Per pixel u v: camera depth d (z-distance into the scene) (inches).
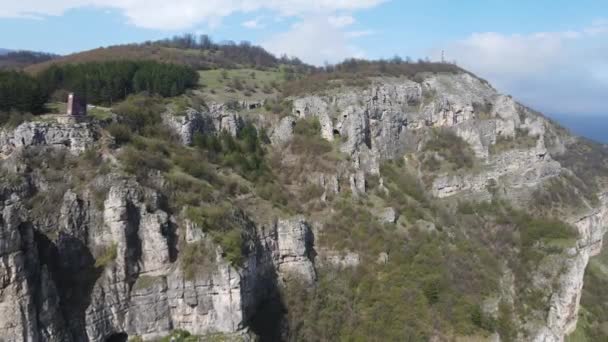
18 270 2268.7
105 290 2659.9
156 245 2810.0
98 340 2588.6
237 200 3531.0
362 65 6437.0
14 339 2250.2
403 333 3309.5
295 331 3225.9
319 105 4940.9
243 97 5118.1
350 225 3956.7
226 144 4192.9
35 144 2898.6
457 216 4677.7
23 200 2677.2
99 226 2763.3
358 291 3602.4
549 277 4042.8
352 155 4584.2
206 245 2854.3
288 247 3506.4
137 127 3656.5
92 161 2945.4
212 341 2736.2
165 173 3189.0
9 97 3149.6
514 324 3607.3
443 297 3540.8
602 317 4271.7
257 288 3233.3
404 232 4069.9
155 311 2755.9
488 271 3978.8
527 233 4512.8
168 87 4446.4
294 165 4407.0
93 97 3919.8
